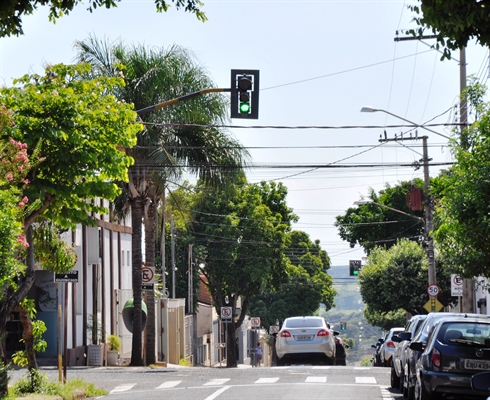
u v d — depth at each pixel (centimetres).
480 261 3047
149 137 4866
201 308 10556
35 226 2972
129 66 4894
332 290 12181
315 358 4669
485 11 1689
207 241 8875
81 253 5728
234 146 5066
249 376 3800
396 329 5075
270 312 11438
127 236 7362
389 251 8325
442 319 2309
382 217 10606
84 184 2597
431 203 6125
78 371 4388
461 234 2991
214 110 4956
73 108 2566
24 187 2431
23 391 2744
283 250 9250
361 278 8238
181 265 9756
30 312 2767
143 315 5838
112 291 6662
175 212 7812
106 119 2630
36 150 2488
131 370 4506
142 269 5262
